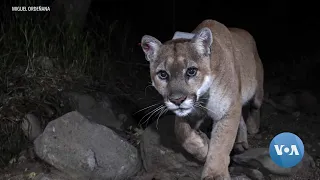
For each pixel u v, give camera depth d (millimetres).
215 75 1046
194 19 2650
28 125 1253
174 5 2605
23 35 1537
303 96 1671
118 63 1791
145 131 1208
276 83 1881
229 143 1081
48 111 1313
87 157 1088
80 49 1588
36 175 1112
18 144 1224
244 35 1295
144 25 2479
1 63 1367
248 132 1393
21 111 1277
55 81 1403
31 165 1167
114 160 1101
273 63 2129
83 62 1522
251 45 1307
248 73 1237
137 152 1152
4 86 1318
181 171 1129
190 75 1015
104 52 1655
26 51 1475
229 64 1087
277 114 1563
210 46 1024
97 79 1568
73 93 1389
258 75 1330
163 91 1034
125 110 1475
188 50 1022
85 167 1082
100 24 2088
